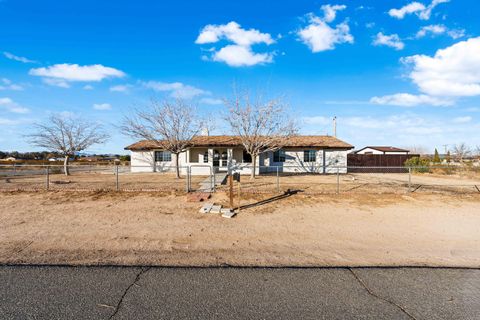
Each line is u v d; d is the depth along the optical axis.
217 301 3.00
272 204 8.76
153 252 4.55
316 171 23.58
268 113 16.28
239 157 22.56
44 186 12.29
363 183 14.55
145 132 16.47
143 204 8.59
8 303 2.90
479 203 9.18
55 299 2.99
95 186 12.33
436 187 12.91
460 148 34.81
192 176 18.89
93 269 3.80
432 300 3.06
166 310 2.81
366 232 5.93
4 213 7.41
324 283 3.46
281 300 3.03
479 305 2.96
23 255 4.33
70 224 6.33
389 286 3.39
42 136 20.22
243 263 4.11
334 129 28.22
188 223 6.50
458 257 4.46
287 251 4.69
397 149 41.06
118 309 2.81
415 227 6.36
